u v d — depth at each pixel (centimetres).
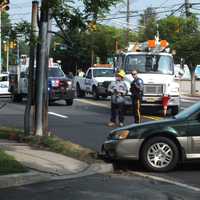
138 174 1409
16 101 4172
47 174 1312
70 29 1812
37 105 1862
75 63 9625
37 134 1856
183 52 6456
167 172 1444
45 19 1797
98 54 8956
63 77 3812
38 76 1852
